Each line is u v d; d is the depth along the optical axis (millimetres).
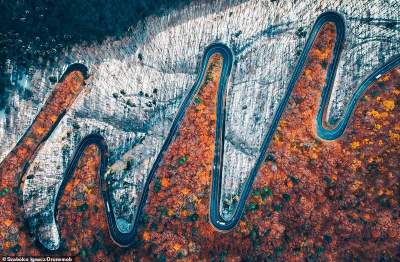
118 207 98062
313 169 91500
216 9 101438
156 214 94875
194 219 93000
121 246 94562
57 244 96812
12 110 100812
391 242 82562
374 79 94562
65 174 101250
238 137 99688
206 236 92188
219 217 94562
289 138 95562
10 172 100250
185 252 90312
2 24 95188
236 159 98125
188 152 98875
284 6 99812
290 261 86000
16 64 98875
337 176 89312
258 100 100312
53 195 100062
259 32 101125
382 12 94188
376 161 87750
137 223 96688
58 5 97000
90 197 98375
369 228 84312
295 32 99938
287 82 99562
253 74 101312
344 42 97750
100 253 94062
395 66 93688
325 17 98875
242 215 93438
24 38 97625
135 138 101750
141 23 101750
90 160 101312
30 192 100000
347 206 86688
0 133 100312
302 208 88688
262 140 98000
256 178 95062
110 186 99438
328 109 97062
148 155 100438
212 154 99375
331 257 84500
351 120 93875
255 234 89500
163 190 96625
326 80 98625
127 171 99875
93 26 100312
